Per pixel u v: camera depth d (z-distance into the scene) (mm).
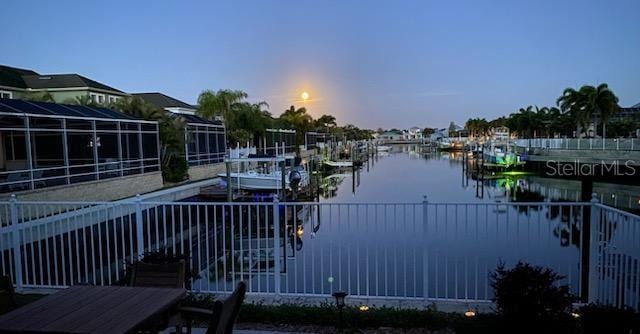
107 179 18141
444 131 172875
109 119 19125
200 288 6578
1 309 3309
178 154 26016
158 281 3967
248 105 45469
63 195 15664
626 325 3314
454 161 76375
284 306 4922
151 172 21734
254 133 47000
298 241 14000
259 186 24188
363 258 12008
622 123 65000
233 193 22922
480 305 5094
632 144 36031
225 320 2797
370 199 32125
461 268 10406
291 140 58188
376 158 86250
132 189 19844
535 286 3547
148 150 22344
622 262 4574
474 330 3828
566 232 12367
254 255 11195
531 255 9547
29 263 9438
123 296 3236
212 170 30141
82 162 21953
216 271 6684
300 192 27203
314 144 74188
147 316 2830
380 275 10414
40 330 2598
